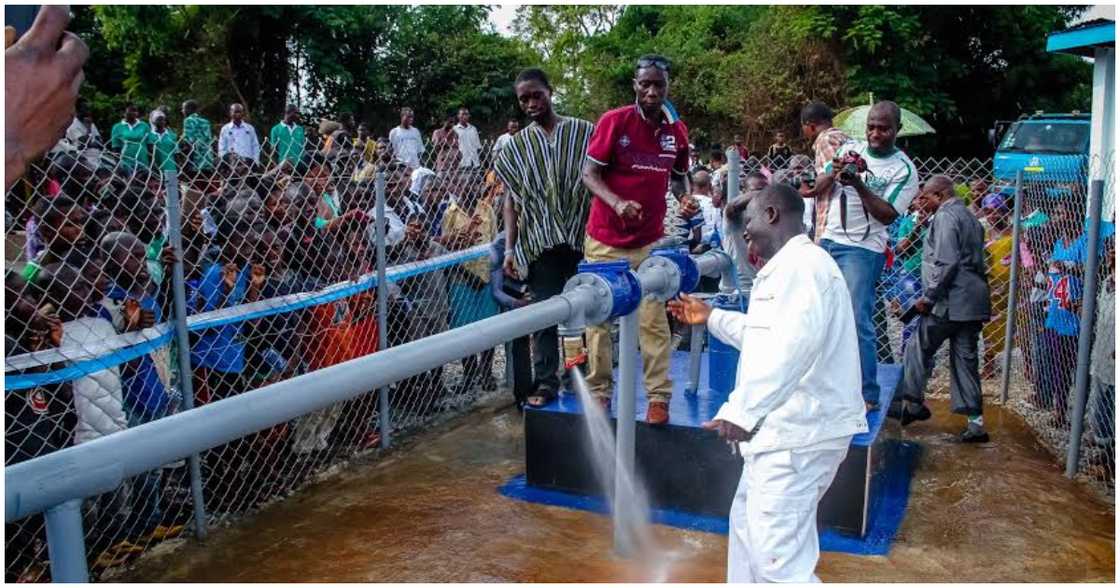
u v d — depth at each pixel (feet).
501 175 17.12
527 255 17.38
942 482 16.29
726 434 9.02
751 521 9.50
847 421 9.37
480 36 83.35
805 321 8.89
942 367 24.39
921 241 22.61
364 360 6.70
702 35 87.56
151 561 13.26
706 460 14.64
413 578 12.55
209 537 14.17
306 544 13.82
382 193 17.85
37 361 11.27
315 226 16.85
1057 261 18.57
